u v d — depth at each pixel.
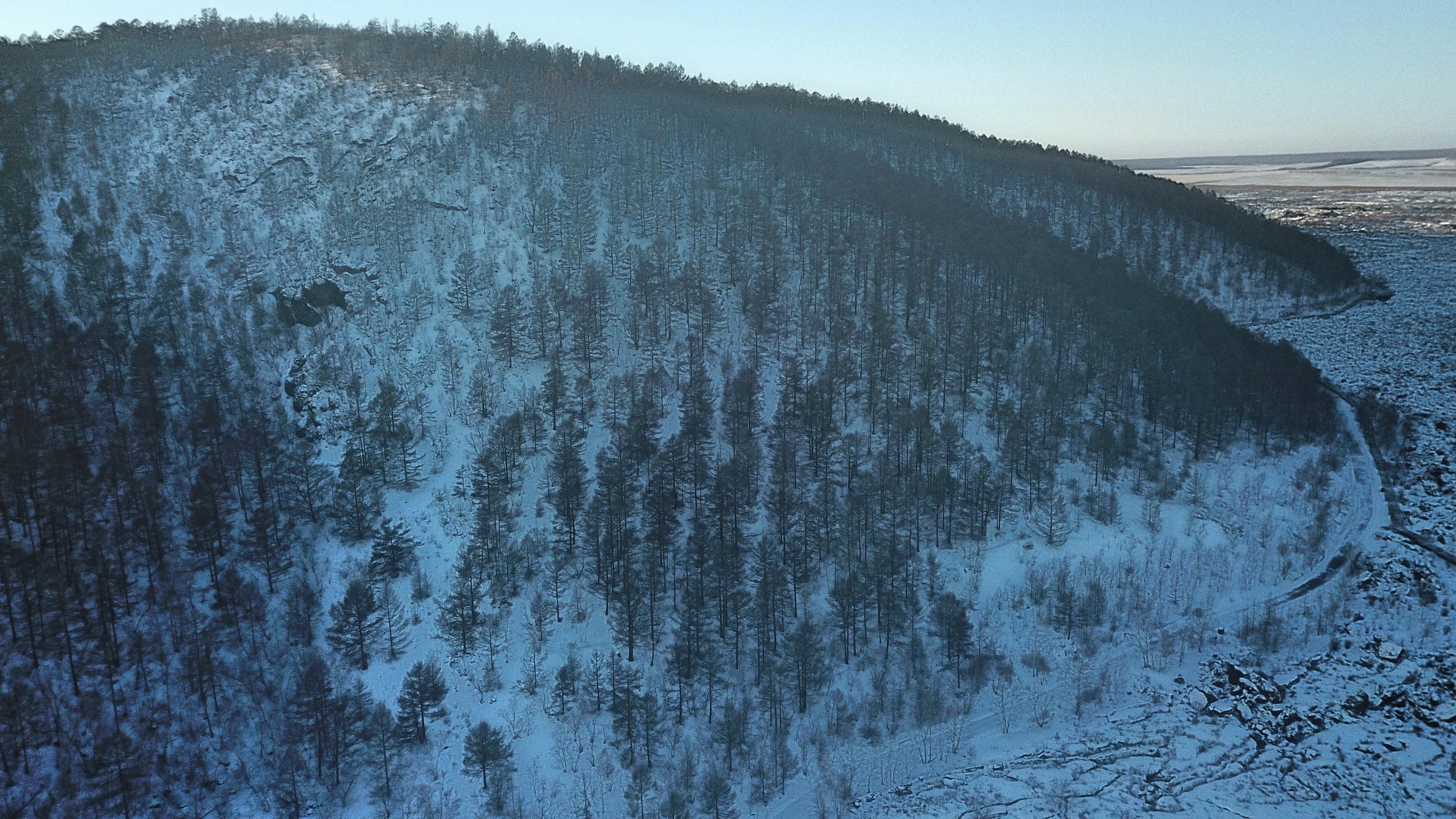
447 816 89.00
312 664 102.56
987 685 102.50
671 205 194.75
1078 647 106.31
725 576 111.19
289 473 126.50
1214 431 143.50
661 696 101.69
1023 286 177.88
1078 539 123.44
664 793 91.06
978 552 121.50
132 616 109.69
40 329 142.25
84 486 119.62
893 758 94.56
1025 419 137.75
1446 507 126.25
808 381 145.50
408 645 107.88
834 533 122.50
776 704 98.06
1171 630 107.94
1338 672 100.12
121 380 138.25
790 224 198.50
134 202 178.75
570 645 108.31
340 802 91.19
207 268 166.75
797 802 90.69
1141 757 90.06
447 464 131.50
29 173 176.50
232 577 112.19
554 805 90.06
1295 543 122.31
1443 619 106.00
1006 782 88.62
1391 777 85.06
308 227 176.62
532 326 154.88
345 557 119.31
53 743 95.31
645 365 152.38
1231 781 85.75
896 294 176.88
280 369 147.00
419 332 156.62
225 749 98.38
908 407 144.50
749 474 128.12
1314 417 147.25
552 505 124.31
